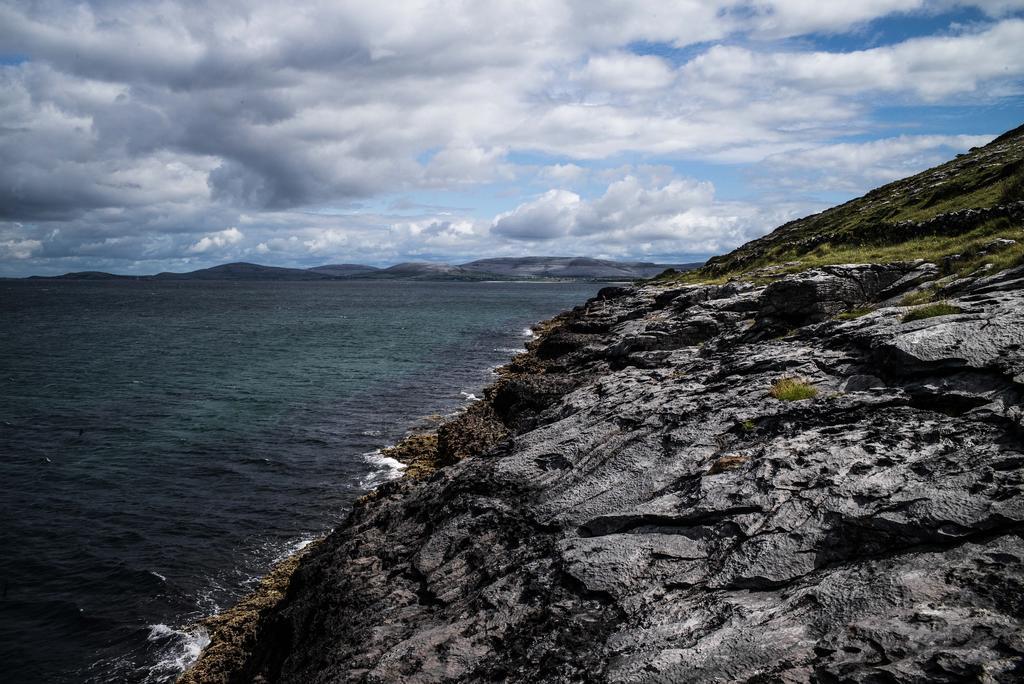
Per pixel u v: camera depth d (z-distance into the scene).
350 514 22.64
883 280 30.22
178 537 24.91
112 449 35.97
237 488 29.92
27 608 20.25
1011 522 10.62
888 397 15.47
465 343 87.75
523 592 13.64
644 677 9.76
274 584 21.00
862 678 8.45
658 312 55.06
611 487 16.62
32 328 108.94
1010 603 9.15
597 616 12.11
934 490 11.79
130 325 116.31
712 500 13.95
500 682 11.30
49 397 49.97
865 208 76.00
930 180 69.50
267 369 64.19
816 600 10.46
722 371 21.98
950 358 15.46
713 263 106.69
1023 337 15.12
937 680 8.02
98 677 17.22
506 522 17.06
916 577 10.23
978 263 26.14
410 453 34.34
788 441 15.10
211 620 19.55
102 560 23.11
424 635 13.21
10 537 24.80
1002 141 79.56
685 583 12.18
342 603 16.22
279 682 14.51
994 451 12.32
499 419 36.44
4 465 33.19
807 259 56.50
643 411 20.25
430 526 18.73
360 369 64.25
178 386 54.78
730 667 9.43
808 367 19.25
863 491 12.49
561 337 59.34
